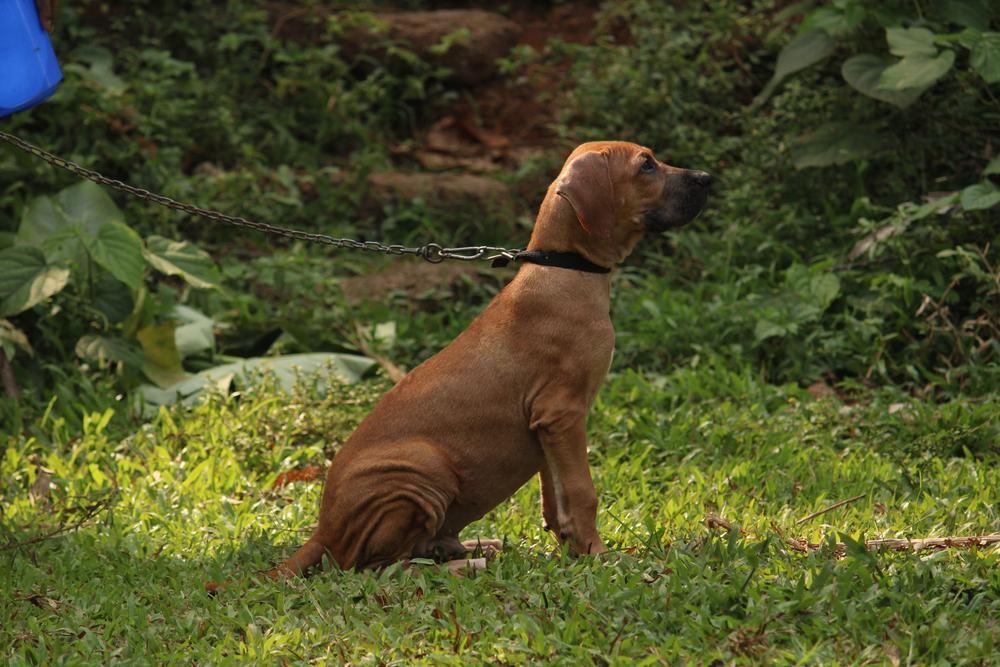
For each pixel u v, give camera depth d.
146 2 14.16
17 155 11.41
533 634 4.88
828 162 10.66
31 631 5.20
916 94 10.20
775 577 5.27
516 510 6.98
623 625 4.89
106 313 9.69
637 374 9.41
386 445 5.74
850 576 5.12
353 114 13.88
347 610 5.18
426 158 13.66
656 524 6.41
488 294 11.31
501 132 14.20
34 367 9.44
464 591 5.30
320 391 9.05
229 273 11.09
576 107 12.92
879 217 10.68
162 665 4.91
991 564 5.41
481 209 12.43
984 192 9.45
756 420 8.36
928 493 7.02
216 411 8.55
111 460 7.91
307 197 12.83
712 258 11.02
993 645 4.62
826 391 9.10
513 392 5.77
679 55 12.66
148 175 12.00
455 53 14.25
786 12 12.20
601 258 5.83
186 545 6.46
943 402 8.95
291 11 14.91
